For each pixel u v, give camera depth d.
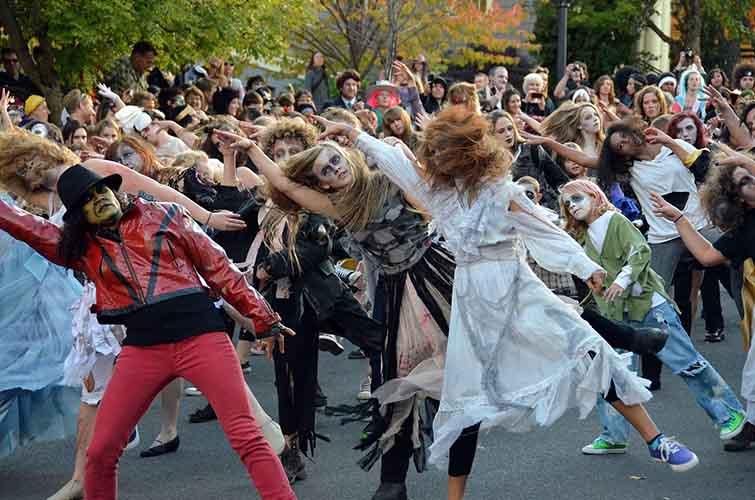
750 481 5.89
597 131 9.61
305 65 19.98
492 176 4.84
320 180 5.21
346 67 19.72
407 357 5.20
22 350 5.70
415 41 19.73
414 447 5.20
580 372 4.85
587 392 4.86
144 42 13.32
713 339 9.40
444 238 5.08
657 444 5.26
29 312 5.74
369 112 10.26
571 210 6.65
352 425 7.11
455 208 4.88
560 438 6.71
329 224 5.75
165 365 4.59
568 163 9.23
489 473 6.07
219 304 6.32
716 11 27.45
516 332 4.86
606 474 6.02
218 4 13.44
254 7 14.00
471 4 20.00
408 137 8.54
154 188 5.47
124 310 4.59
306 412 5.92
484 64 23.09
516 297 4.88
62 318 5.83
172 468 6.27
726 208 5.98
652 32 30.23
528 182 7.49
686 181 8.10
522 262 4.94
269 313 4.75
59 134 8.82
